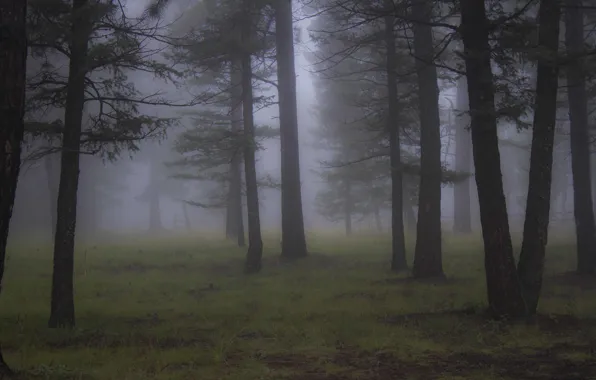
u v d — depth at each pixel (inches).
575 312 399.5
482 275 621.6
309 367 273.6
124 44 375.6
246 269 699.4
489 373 258.2
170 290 575.2
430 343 319.6
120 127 396.8
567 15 602.9
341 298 498.3
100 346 317.7
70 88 378.9
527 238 397.7
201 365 277.9
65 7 368.8
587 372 258.4
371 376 256.7
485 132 375.6
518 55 394.3
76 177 380.8
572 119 608.7
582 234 588.1
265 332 358.3
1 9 236.5
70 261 378.9
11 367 262.4
